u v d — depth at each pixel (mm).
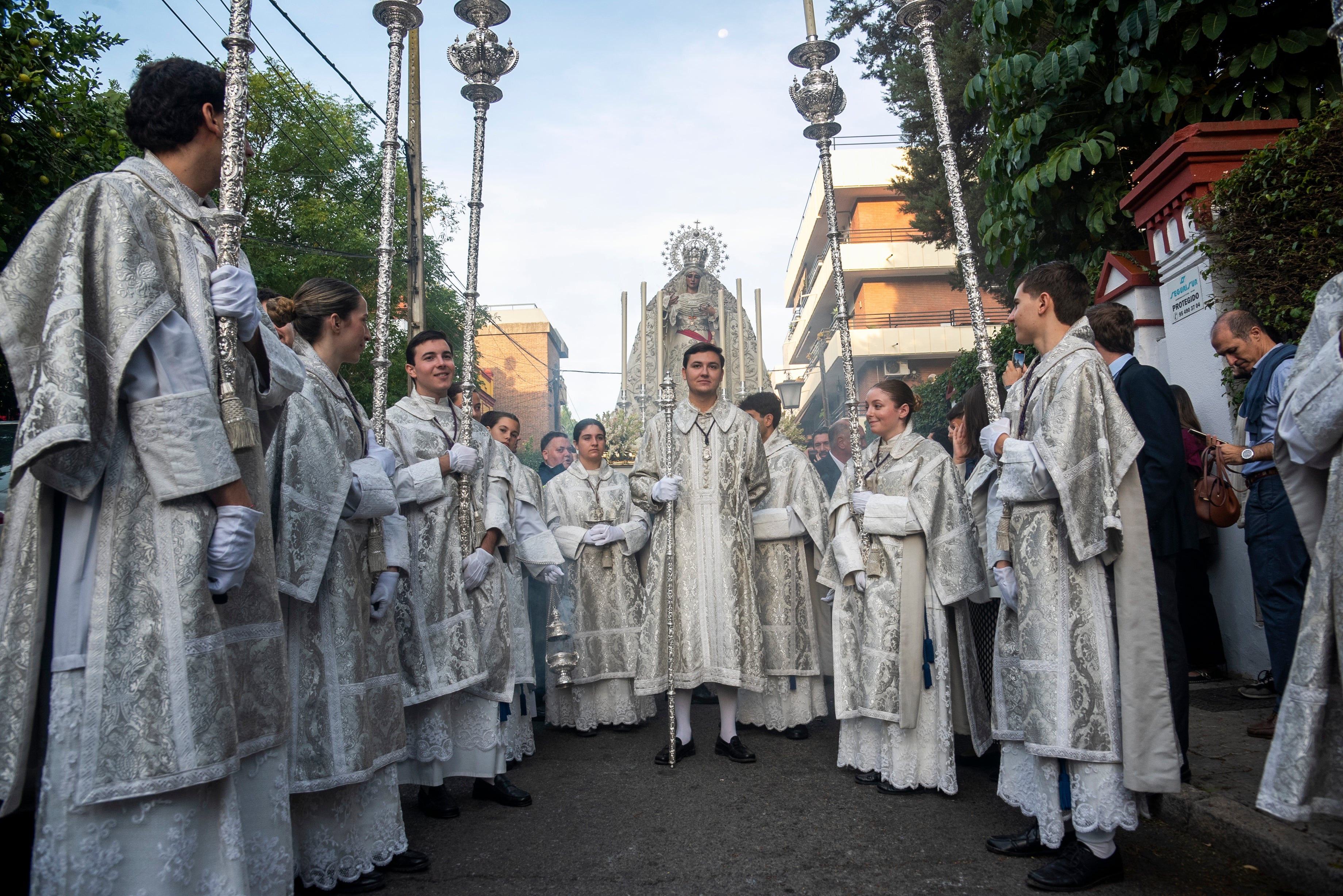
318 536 2863
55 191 8031
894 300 28766
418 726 3658
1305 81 5352
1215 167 5082
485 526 4035
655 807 3801
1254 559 3982
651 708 6047
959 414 5012
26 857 2389
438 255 21375
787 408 14422
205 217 2291
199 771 1951
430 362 4156
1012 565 3074
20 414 1936
